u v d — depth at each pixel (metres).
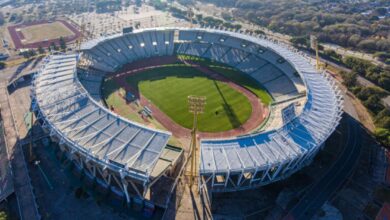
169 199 57.09
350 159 71.81
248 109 92.38
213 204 58.00
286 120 67.69
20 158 66.88
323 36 159.00
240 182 59.78
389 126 80.56
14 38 158.75
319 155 72.69
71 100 72.25
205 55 125.69
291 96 93.44
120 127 62.59
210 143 59.75
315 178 65.88
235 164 54.66
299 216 56.97
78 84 80.06
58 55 99.56
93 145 57.69
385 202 60.94
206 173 53.25
